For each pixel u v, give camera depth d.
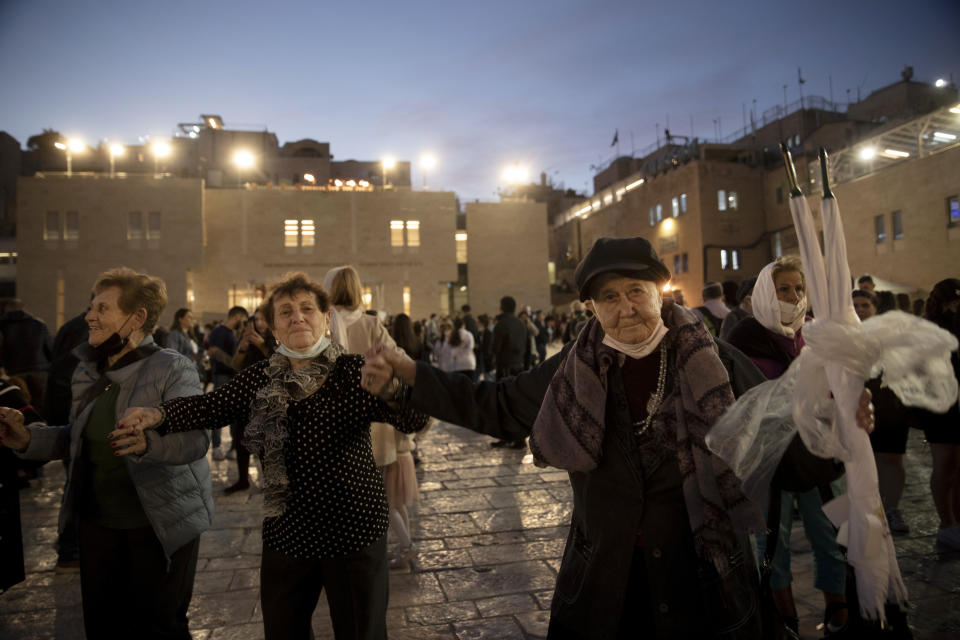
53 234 36.03
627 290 1.70
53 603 3.74
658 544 1.66
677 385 1.71
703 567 1.63
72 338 5.25
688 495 1.61
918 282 25.56
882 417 3.92
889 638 1.60
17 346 6.68
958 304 3.91
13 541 2.65
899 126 26.97
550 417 1.77
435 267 40.50
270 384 2.20
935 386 1.55
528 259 43.09
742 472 1.56
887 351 1.55
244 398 2.29
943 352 1.53
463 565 4.09
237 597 3.70
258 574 4.05
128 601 2.51
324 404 2.15
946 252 24.42
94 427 2.51
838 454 1.57
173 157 48.78
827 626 2.93
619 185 47.25
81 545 2.50
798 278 2.98
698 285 36.56
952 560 3.81
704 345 1.71
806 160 34.09
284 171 52.47
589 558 1.75
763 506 1.60
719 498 1.59
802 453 1.72
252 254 38.56
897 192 26.64
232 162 49.59
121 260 36.19
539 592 3.66
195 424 2.23
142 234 36.50
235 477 6.79
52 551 4.61
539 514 5.16
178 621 2.56
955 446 4.02
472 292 42.44
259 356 5.48
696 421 1.64
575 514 1.88
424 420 2.19
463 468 6.98
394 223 40.38
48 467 7.57
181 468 2.54
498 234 43.06
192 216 36.91
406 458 4.14
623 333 1.72
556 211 65.25
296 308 2.22
